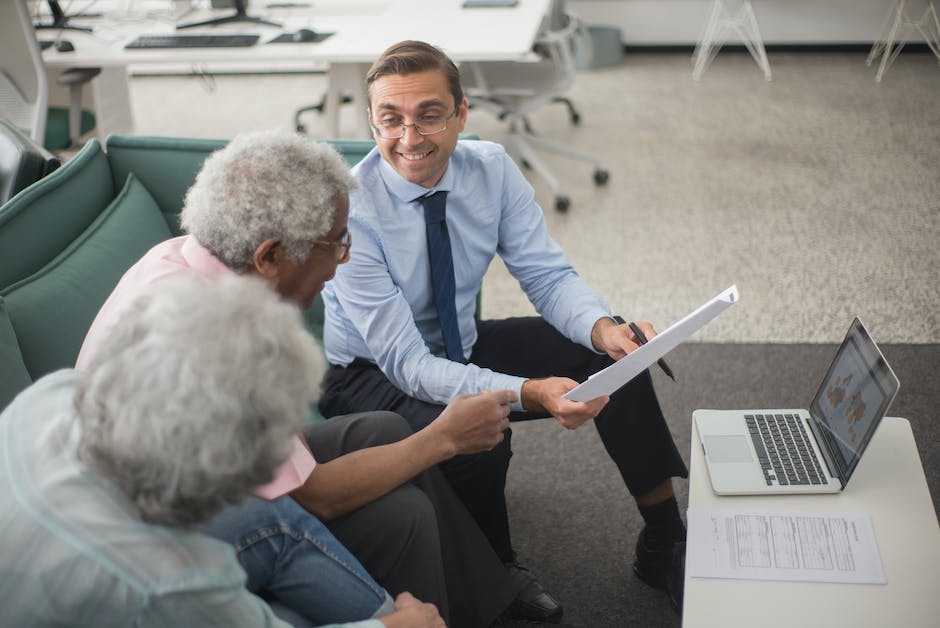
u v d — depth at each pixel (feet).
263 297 3.17
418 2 13.60
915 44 18.40
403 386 5.95
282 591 4.22
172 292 3.09
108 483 3.16
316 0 13.80
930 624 4.10
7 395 4.93
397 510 4.79
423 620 4.17
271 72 18.69
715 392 8.45
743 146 14.33
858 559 4.46
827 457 5.15
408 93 5.57
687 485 7.36
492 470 5.83
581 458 7.79
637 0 19.11
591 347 6.18
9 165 6.82
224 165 4.41
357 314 5.92
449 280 6.14
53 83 13.11
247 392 2.91
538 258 6.51
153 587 3.04
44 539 3.07
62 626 3.09
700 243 11.34
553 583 6.54
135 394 2.86
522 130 15.25
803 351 8.97
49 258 6.15
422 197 5.99
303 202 4.35
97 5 13.52
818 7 18.53
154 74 18.76
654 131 15.17
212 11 13.17
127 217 6.65
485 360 6.59
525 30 11.96
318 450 5.26
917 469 5.04
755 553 4.53
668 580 6.27
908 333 9.12
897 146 13.96
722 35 19.03
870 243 11.05
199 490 2.90
